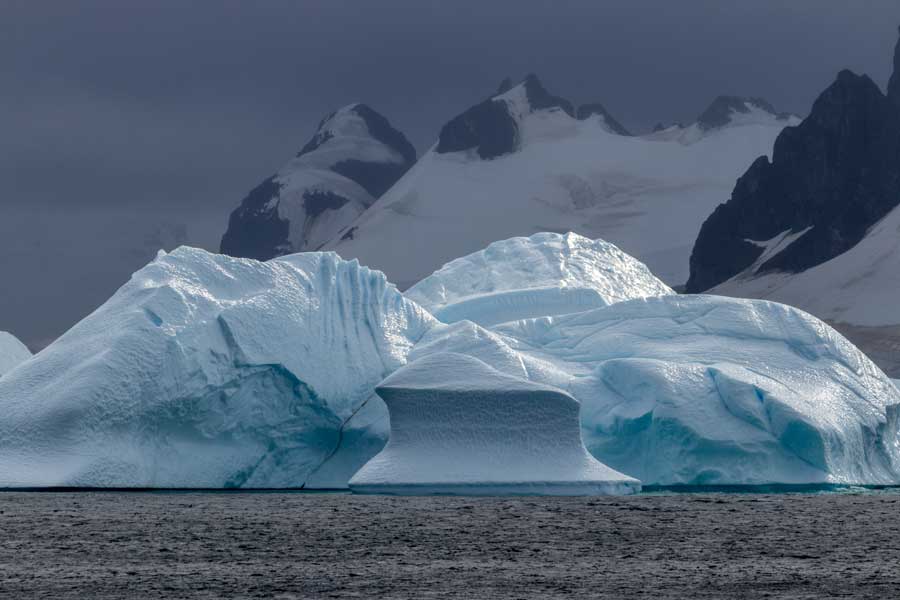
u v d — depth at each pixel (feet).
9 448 594.24
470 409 567.18
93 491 585.63
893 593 279.90
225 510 488.44
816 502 529.86
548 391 563.89
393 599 273.95
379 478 563.07
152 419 615.57
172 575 312.50
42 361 631.56
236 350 636.48
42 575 312.71
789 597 274.57
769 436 635.25
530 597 275.59
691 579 303.48
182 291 646.74
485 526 429.38
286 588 290.56
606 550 366.02
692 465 633.20
